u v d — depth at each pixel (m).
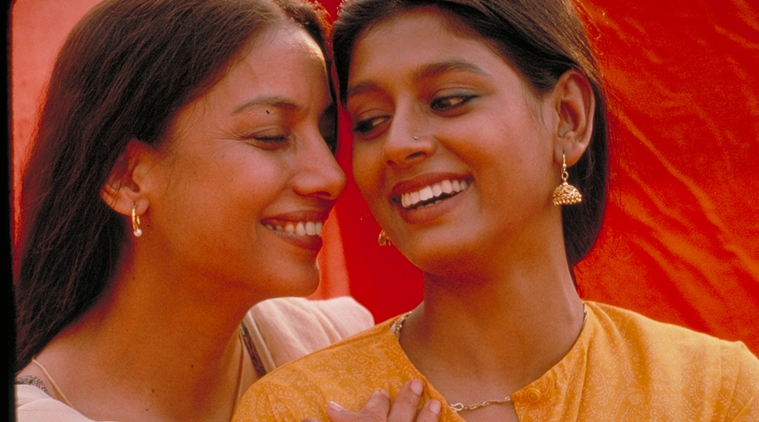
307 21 2.07
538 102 1.74
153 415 2.13
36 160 2.14
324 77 2.02
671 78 3.01
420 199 1.69
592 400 1.66
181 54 1.92
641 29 3.01
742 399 1.62
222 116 1.91
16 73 2.97
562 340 1.75
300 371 1.77
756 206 2.97
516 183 1.66
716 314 3.02
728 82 2.96
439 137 1.66
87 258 2.11
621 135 3.03
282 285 1.99
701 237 3.03
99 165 2.01
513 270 1.71
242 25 1.93
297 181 1.95
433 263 1.67
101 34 2.03
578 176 1.93
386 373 1.75
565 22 1.85
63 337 2.19
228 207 1.92
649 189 3.05
